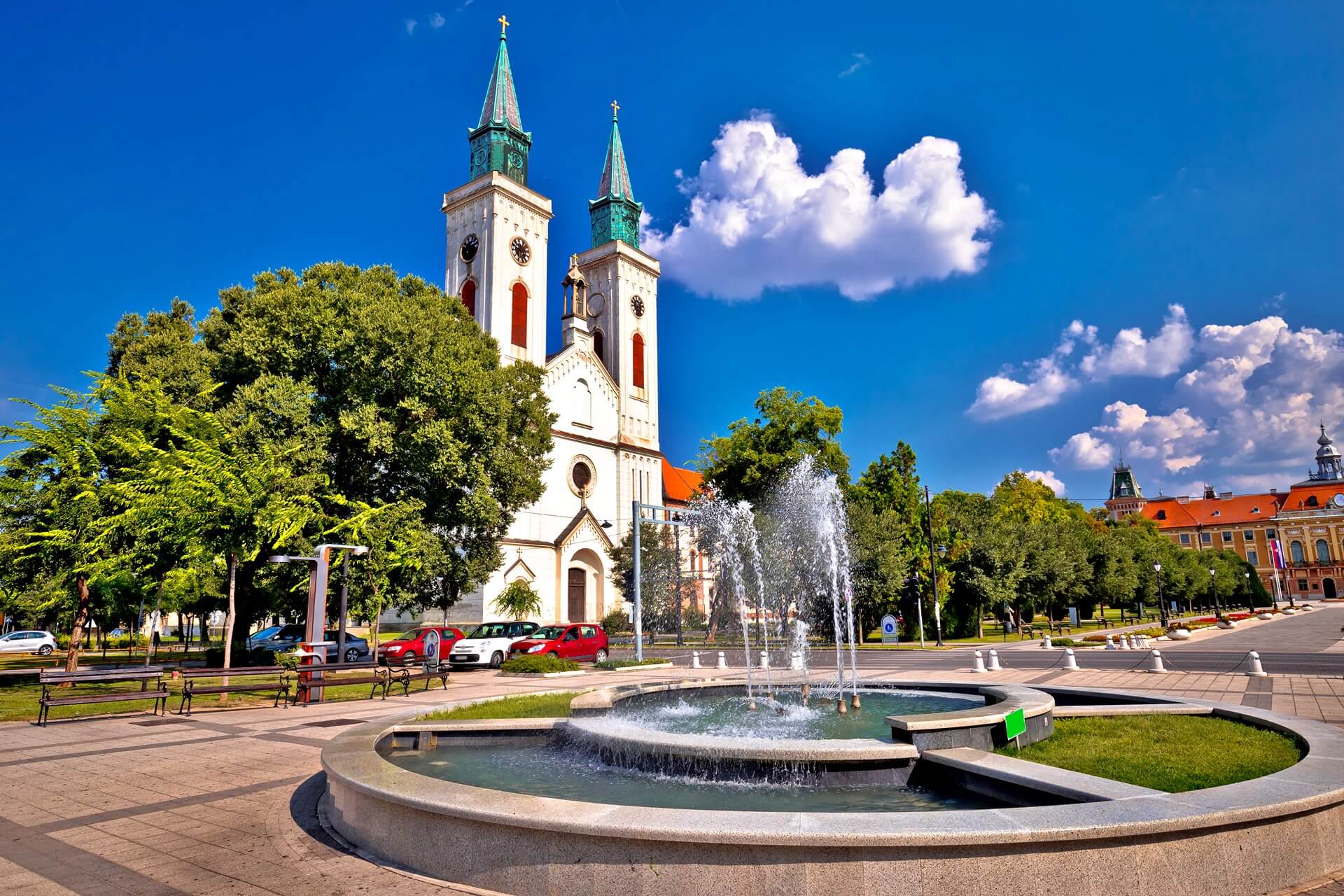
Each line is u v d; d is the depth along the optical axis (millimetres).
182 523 20375
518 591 49781
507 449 31969
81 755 11102
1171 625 42906
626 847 4832
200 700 18219
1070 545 57750
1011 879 4488
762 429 46938
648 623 54500
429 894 5277
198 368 26219
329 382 26438
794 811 6574
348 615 26016
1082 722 10031
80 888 5656
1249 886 4883
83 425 22922
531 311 57750
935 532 46156
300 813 7637
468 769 8633
